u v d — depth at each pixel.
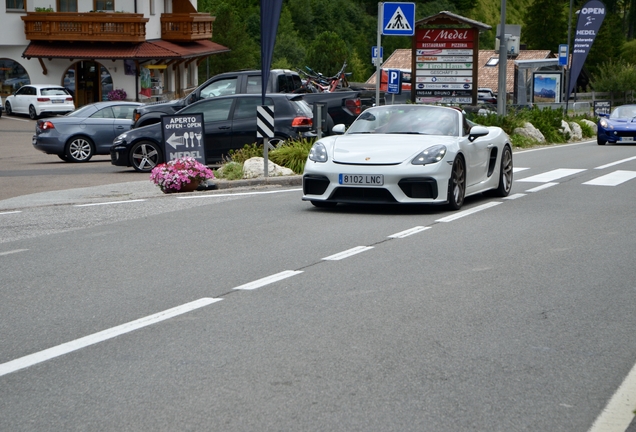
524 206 12.26
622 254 8.57
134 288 7.11
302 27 122.12
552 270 7.77
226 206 12.41
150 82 53.41
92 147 23.27
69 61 51.53
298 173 16.53
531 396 4.52
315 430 4.06
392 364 5.05
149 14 53.72
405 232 9.87
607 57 109.44
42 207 12.62
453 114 12.44
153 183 16.02
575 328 5.87
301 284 7.17
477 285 7.14
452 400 4.46
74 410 4.35
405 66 79.81
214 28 94.19
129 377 4.85
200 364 5.07
